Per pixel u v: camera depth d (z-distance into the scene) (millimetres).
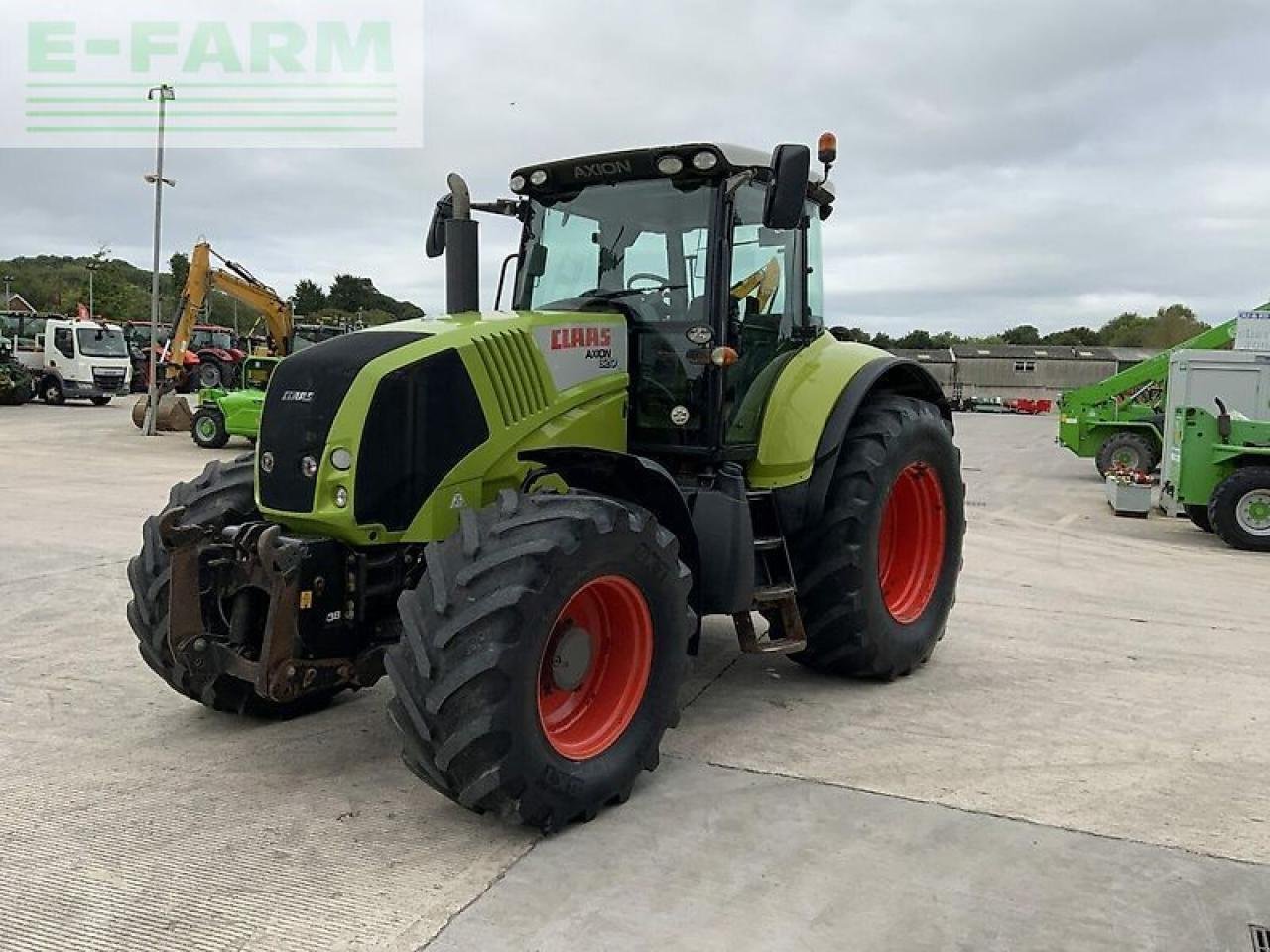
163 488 11609
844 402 4848
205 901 2936
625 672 3686
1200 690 5086
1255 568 8844
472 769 3172
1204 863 3270
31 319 32438
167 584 4027
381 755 4066
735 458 4512
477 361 3875
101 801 3594
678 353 4406
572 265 4754
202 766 3926
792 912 2930
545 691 3496
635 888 3049
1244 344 13164
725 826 3469
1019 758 4141
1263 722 4629
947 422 5668
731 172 4371
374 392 3662
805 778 3889
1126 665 5520
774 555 4668
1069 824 3531
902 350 60844
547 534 3316
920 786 3832
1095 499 13680
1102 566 8672
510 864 3182
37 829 3373
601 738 3570
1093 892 3078
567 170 4641
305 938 2754
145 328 34969
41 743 4133
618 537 3477
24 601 6371
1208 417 10391
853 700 4840
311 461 3693
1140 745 4312
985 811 3623
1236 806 3711
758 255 4707
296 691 3611
